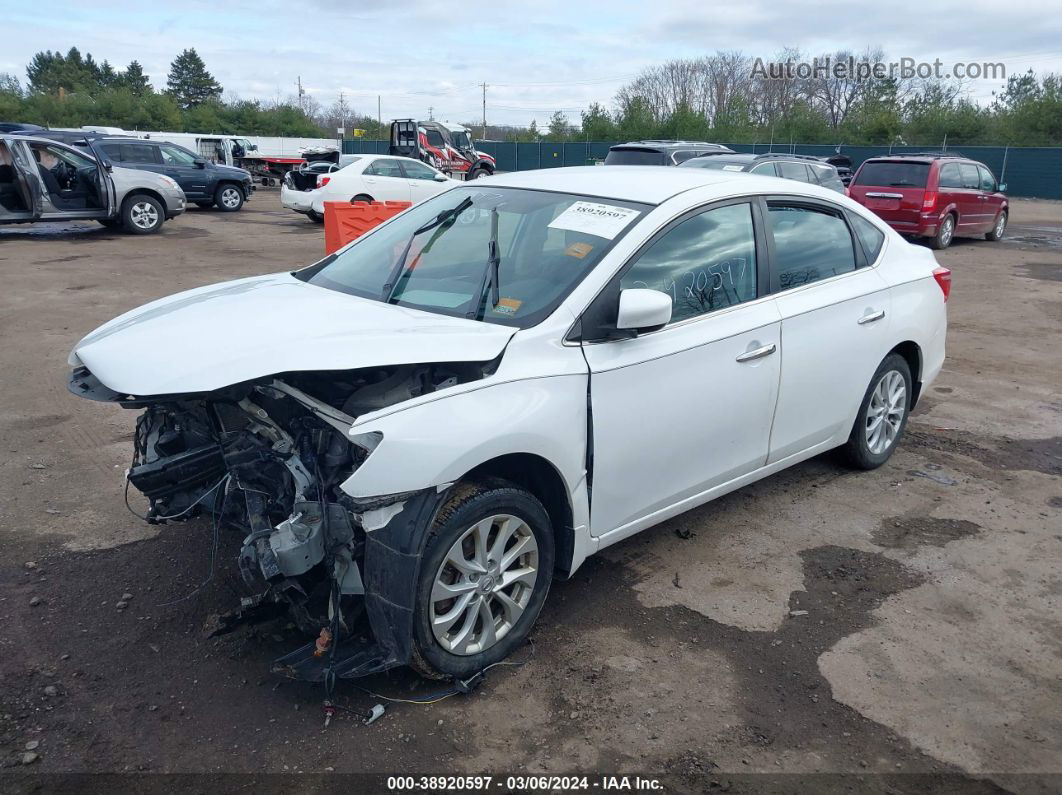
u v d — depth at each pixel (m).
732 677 3.26
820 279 4.49
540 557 3.31
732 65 74.88
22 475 4.88
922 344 5.21
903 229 16.03
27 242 15.19
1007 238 19.09
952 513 4.73
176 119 70.19
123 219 16.73
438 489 2.89
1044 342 8.87
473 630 3.15
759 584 3.94
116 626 3.46
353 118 107.38
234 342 3.10
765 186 4.30
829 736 2.96
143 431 3.71
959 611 3.75
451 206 4.27
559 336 3.29
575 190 4.02
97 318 9.00
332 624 2.97
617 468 3.50
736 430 4.02
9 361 7.26
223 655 3.29
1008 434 6.04
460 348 3.07
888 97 51.53
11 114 65.25
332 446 3.12
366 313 3.44
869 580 4.00
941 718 3.06
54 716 2.93
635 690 3.17
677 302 3.71
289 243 16.09
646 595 3.82
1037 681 3.29
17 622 3.46
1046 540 4.44
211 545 4.10
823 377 4.46
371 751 2.82
